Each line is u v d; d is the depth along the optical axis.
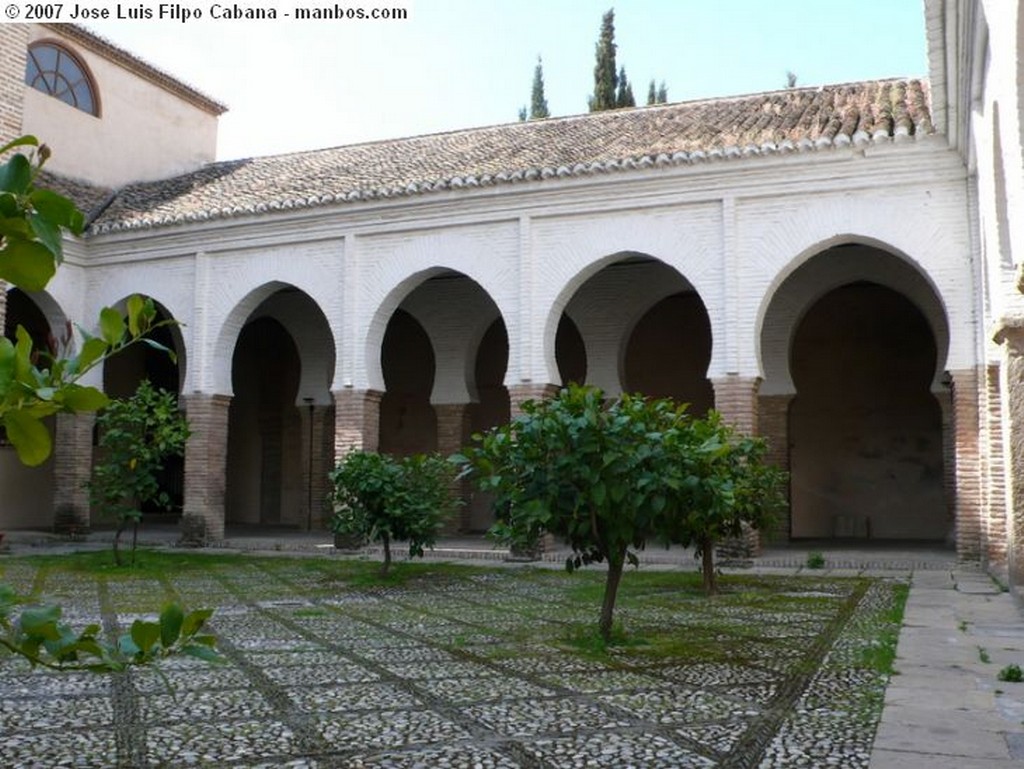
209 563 12.41
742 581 10.26
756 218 12.07
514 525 6.37
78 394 1.25
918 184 11.40
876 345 16.75
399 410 19.44
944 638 6.39
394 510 10.36
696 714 4.42
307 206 14.29
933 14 8.91
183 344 16.25
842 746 3.80
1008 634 6.55
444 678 5.30
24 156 1.12
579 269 12.84
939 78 10.11
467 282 16.19
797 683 5.09
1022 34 5.72
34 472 17.89
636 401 6.41
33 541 15.08
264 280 14.73
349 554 13.77
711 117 14.52
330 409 17.94
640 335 17.80
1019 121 6.05
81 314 15.80
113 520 20.17
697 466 6.46
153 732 4.15
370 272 14.07
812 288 14.09
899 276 13.77
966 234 11.18
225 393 14.98
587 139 14.71
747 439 9.27
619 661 5.79
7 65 13.15
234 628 7.22
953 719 4.17
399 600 8.93
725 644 6.38
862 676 5.23
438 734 4.09
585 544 6.42
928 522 16.19
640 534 6.27
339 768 3.60
